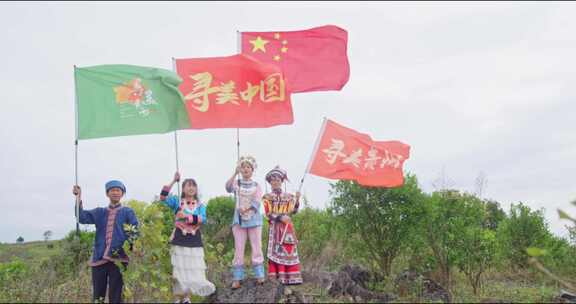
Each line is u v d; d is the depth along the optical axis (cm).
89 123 843
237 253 820
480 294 921
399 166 941
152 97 869
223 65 910
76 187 813
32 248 1859
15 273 1043
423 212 968
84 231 1194
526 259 1144
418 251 1006
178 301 784
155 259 823
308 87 992
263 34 1002
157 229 831
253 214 819
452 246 961
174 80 866
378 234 977
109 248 795
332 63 1003
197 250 790
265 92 909
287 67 994
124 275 790
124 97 863
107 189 822
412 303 802
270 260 859
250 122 895
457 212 992
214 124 886
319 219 1180
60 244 1219
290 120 909
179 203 806
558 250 1171
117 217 813
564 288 1020
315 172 906
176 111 870
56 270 1059
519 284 1063
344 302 794
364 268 927
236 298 777
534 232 1163
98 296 796
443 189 1028
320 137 930
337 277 852
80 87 854
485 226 1284
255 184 838
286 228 859
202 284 778
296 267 855
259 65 911
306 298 802
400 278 903
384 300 815
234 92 902
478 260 940
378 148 941
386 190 969
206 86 899
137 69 880
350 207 991
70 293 899
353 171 920
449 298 838
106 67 873
